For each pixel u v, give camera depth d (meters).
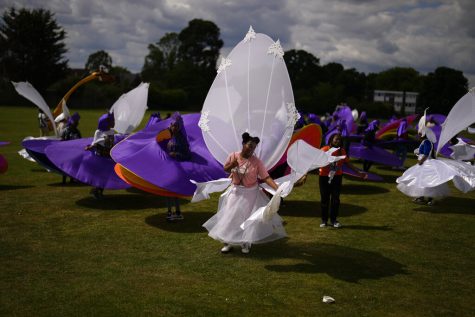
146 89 10.82
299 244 6.96
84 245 6.61
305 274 5.75
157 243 6.80
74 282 5.27
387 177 13.81
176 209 8.16
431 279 5.71
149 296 4.96
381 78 124.25
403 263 6.25
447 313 4.80
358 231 7.77
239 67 6.97
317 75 112.44
